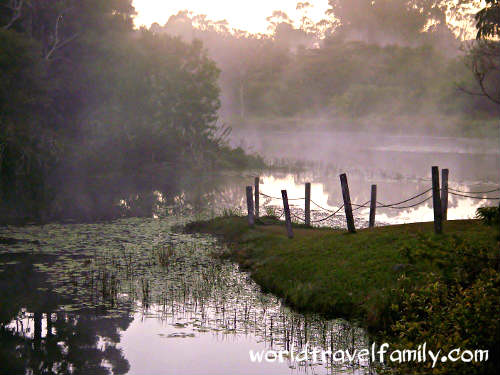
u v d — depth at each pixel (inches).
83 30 1839.3
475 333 333.4
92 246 758.5
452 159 1845.5
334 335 429.1
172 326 459.8
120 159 1752.0
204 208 1058.1
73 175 1627.7
